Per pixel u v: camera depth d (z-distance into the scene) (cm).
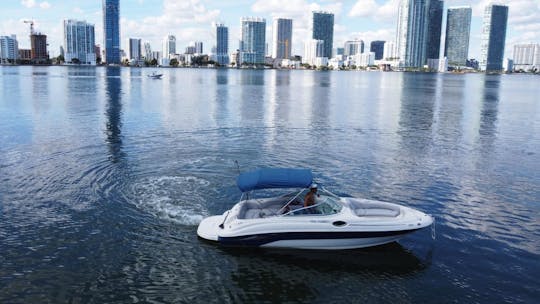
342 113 6762
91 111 6369
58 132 4559
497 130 5247
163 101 8175
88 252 1914
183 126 5128
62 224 2178
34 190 2650
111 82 14275
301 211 2030
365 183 2947
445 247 2031
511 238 2123
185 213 2344
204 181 2888
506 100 9700
